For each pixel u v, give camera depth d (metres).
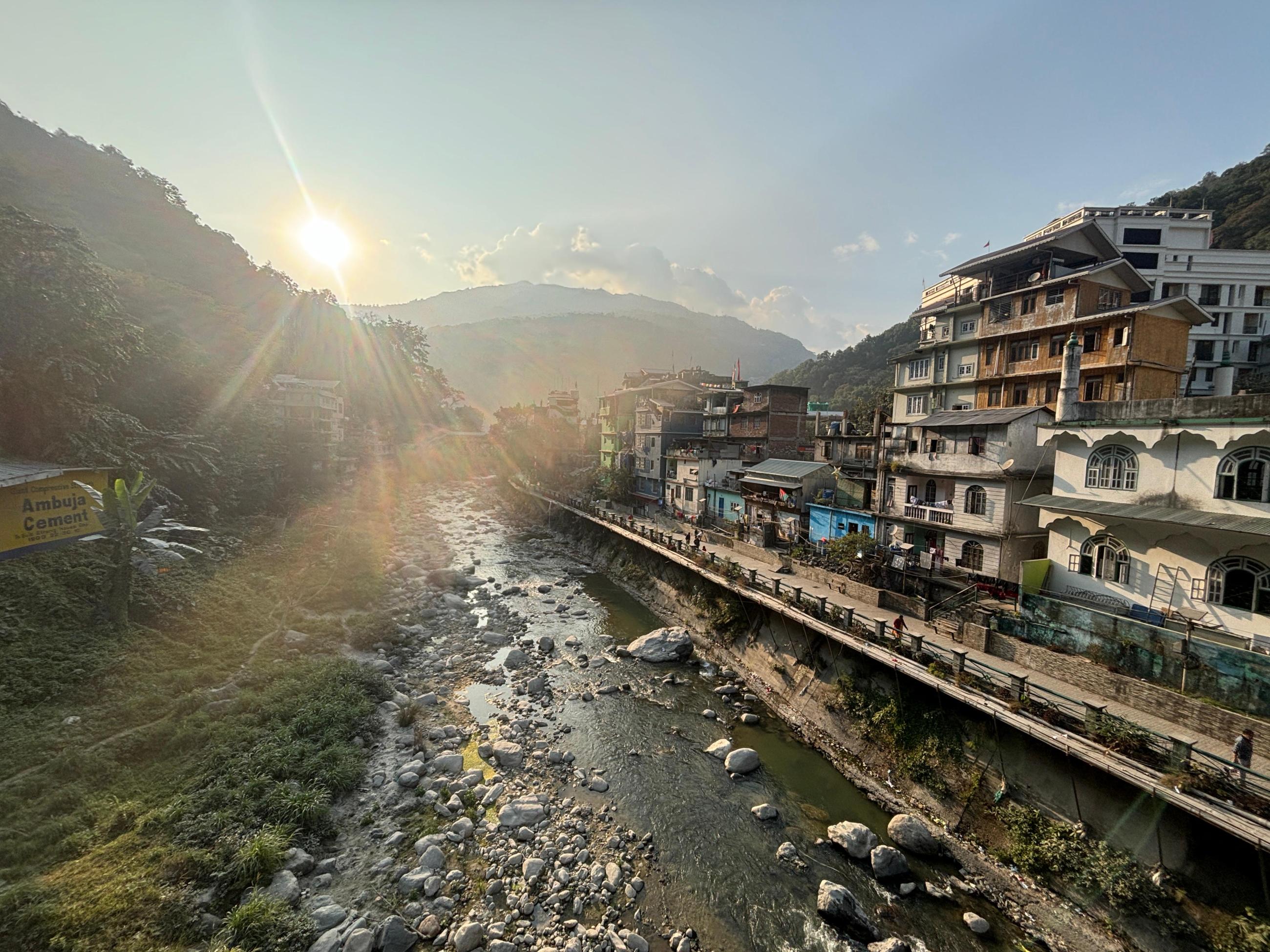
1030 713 14.85
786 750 19.73
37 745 14.59
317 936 11.55
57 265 26.73
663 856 14.66
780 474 37.38
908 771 17.14
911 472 27.23
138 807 13.78
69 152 83.75
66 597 19.89
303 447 50.91
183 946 10.77
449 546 50.34
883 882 13.84
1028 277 29.73
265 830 13.73
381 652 25.78
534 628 31.23
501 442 101.44
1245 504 15.23
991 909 13.11
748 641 26.56
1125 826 12.75
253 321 73.38
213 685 19.50
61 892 11.11
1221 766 12.18
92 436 26.92
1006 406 30.03
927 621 21.92
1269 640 14.84
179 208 90.94
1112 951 11.77
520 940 11.91
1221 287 43.41
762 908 13.12
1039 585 20.31
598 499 61.31
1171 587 16.98
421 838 14.70
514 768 18.11
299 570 31.86
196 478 33.41
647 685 24.56
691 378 78.50
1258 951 10.19
